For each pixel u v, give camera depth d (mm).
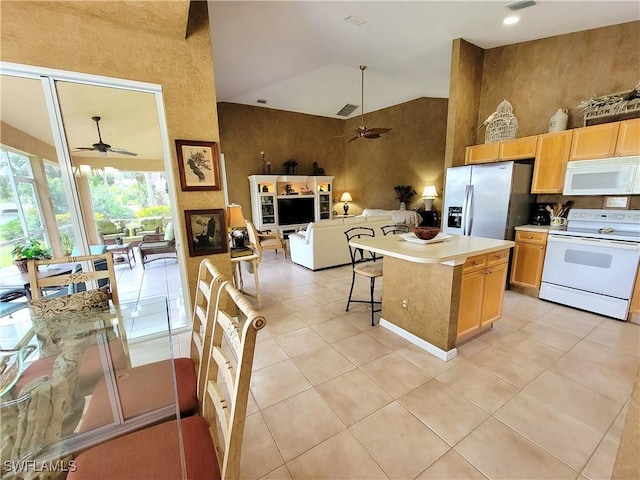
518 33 3420
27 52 1995
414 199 7574
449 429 1563
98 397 1207
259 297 3285
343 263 5047
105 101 2309
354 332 2668
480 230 3725
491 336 2521
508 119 3820
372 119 8258
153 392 1253
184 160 2578
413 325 2436
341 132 9102
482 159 3928
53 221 2383
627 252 2668
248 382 815
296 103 7473
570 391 1830
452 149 3943
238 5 2910
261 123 7719
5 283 2273
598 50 3160
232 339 902
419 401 1773
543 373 2010
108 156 2422
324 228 4699
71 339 1638
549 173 3342
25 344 1591
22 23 1960
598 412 1656
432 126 7062
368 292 3748
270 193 7656
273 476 1324
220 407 942
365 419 1644
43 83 2084
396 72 5211
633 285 2670
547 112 3574
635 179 2715
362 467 1360
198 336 1541
